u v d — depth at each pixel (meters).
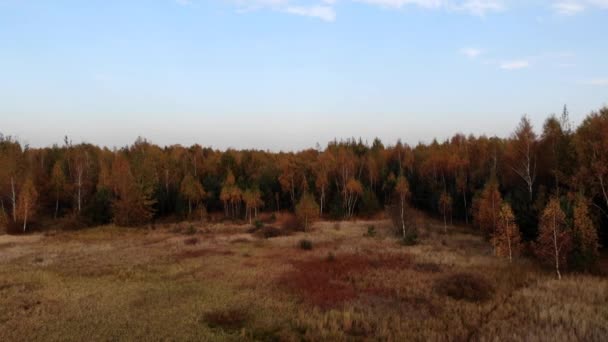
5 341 12.15
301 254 27.72
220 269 22.80
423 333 12.89
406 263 24.14
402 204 37.81
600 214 26.34
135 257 26.55
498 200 30.53
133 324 13.71
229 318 14.38
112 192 54.16
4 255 27.52
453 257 25.80
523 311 15.02
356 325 13.91
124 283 19.44
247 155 89.12
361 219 54.38
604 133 26.39
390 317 14.74
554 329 12.75
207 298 16.92
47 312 14.93
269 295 17.48
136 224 47.09
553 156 32.47
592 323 13.18
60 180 55.28
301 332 13.55
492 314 14.82
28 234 42.41
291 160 68.50
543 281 19.23
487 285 18.03
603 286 17.69
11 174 50.22
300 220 43.59
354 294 17.78
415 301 16.70
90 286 18.77
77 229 44.62
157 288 18.48
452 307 15.77
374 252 28.14
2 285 18.70
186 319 14.30
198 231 42.34
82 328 13.30
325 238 35.81
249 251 29.09
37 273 21.19
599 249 26.17
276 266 23.61
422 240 34.19
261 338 12.88
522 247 25.08
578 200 22.58
